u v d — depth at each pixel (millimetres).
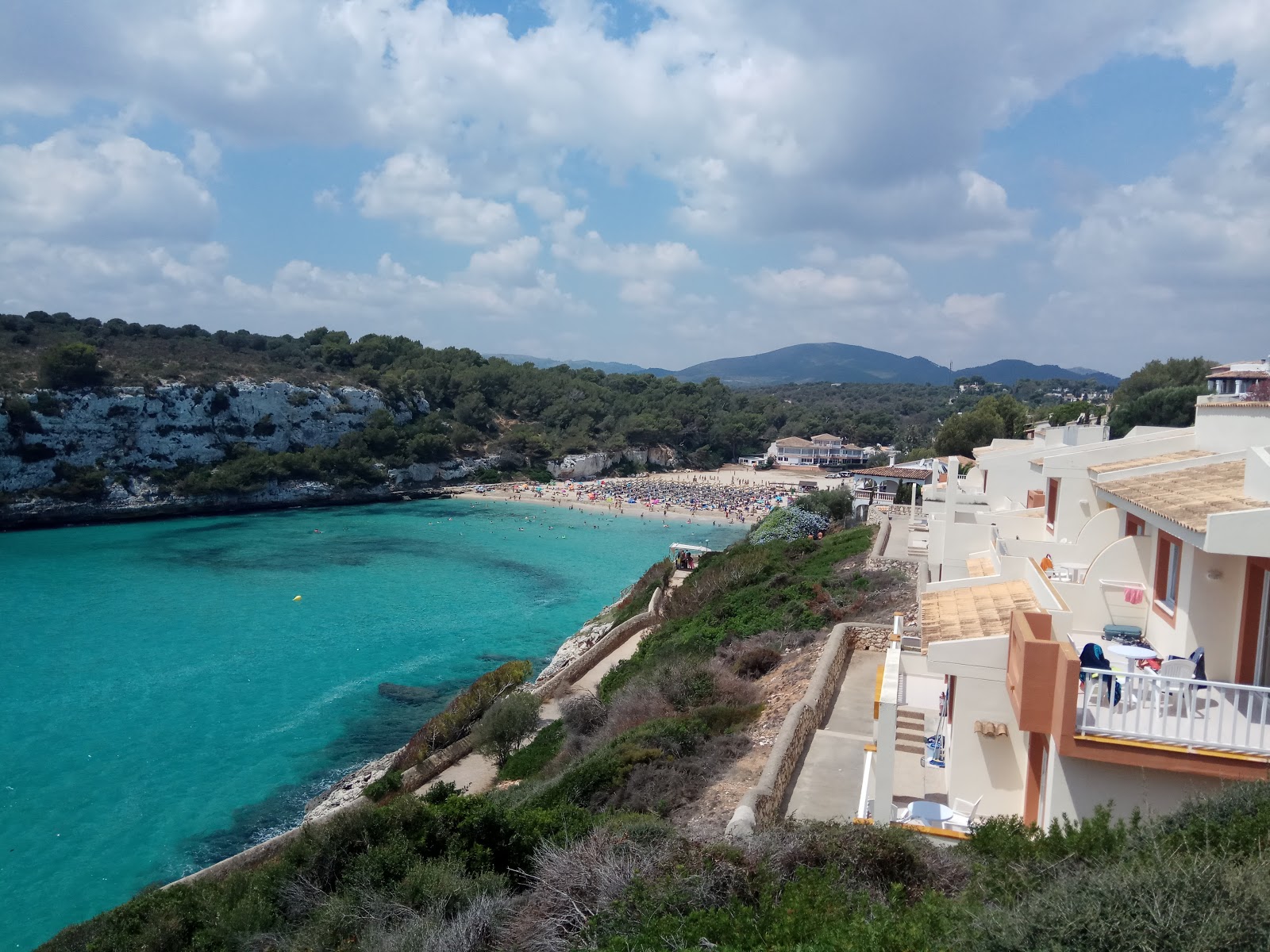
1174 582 14055
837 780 17234
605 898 11156
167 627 60719
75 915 26828
